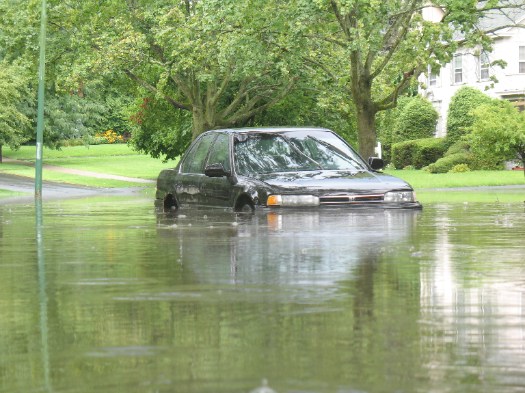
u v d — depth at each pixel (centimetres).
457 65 9212
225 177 2133
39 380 560
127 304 837
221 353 632
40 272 1071
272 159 2159
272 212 1994
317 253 1245
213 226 1741
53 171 8138
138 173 8619
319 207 2009
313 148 2206
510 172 7406
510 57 8581
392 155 9256
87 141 10650
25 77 6831
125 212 2433
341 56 5581
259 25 4906
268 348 648
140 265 1127
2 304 842
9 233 1672
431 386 543
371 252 1255
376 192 2047
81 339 682
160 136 7838
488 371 580
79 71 6159
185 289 926
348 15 4838
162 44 5750
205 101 6931
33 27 6525
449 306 815
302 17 4691
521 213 2142
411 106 9462
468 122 8612
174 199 2375
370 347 650
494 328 716
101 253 1279
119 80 7262
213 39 5259
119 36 6203
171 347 652
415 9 4700
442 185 5438
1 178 6850
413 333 698
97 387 542
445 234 1539
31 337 690
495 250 1279
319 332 703
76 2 6412
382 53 5738
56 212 2519
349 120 7181
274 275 1023
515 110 5869
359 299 856
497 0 4750
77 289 932
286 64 5044
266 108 6894
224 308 812
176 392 529
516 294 878
